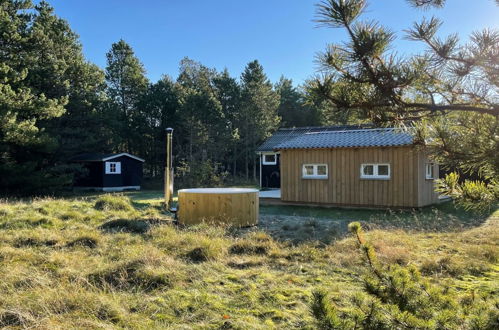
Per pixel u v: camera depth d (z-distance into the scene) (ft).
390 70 6.33
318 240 22.47
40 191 60.54
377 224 29.66
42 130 60.29
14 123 53.83
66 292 12.58
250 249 19.95
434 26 6.75
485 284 14.66
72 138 76.02
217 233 23.90
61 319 10.84
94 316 11.12
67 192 71.87
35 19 75.51
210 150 96.22
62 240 20.61
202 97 92.73
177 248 19.57
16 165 57.16
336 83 6.66
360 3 5.86
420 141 7.50
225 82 111.04
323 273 16.01
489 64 6.46
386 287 7.11
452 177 7.45
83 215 29.14
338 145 41.57
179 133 100.94
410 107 6.89
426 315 6.52
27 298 12.08
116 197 36.96
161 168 109.50
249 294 13.23
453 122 7.18
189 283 14.46
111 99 101.30
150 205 42.19
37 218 25.88
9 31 65.10
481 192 7.04
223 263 17.34
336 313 6.04
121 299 12.62
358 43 5.93
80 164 74.02
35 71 68.54
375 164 40.09
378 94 6.61
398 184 38.68
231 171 112.47
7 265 15.58
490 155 6.64
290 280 15.01
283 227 28.19
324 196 43.09
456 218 31.58
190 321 11.16
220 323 10.96
